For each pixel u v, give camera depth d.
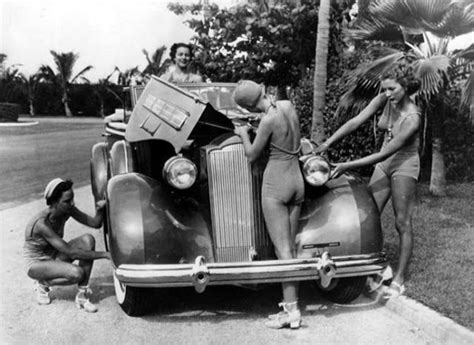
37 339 3.71
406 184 4.34
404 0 7.66
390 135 4.41
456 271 4.85
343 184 4.30
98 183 5.98
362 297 4.62
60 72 37.00
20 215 7.42
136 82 6.59
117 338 3.74
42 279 4.32
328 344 3.64
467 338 3.60
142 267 3.71
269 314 4.22
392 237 6.03
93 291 4.77
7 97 37.34
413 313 4.05
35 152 15.72
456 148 9.41
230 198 3.98
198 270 3.61
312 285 4.85
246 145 3.91
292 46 10.95
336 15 10.48
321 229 4.06
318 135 9.16
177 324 4.02
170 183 3.93
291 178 3.84
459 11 7.47
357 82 8.12
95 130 25.28
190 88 5.72
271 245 4.05
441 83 7.64
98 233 6.64
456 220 6.81
